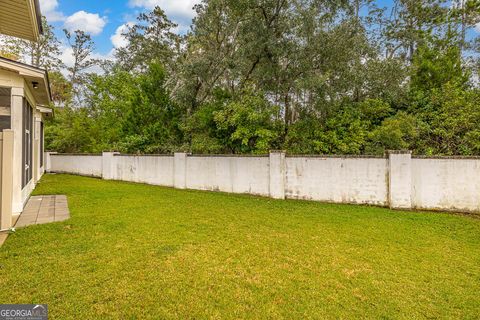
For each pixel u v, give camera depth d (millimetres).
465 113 10336
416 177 8094
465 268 4117
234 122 11359
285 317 2824
